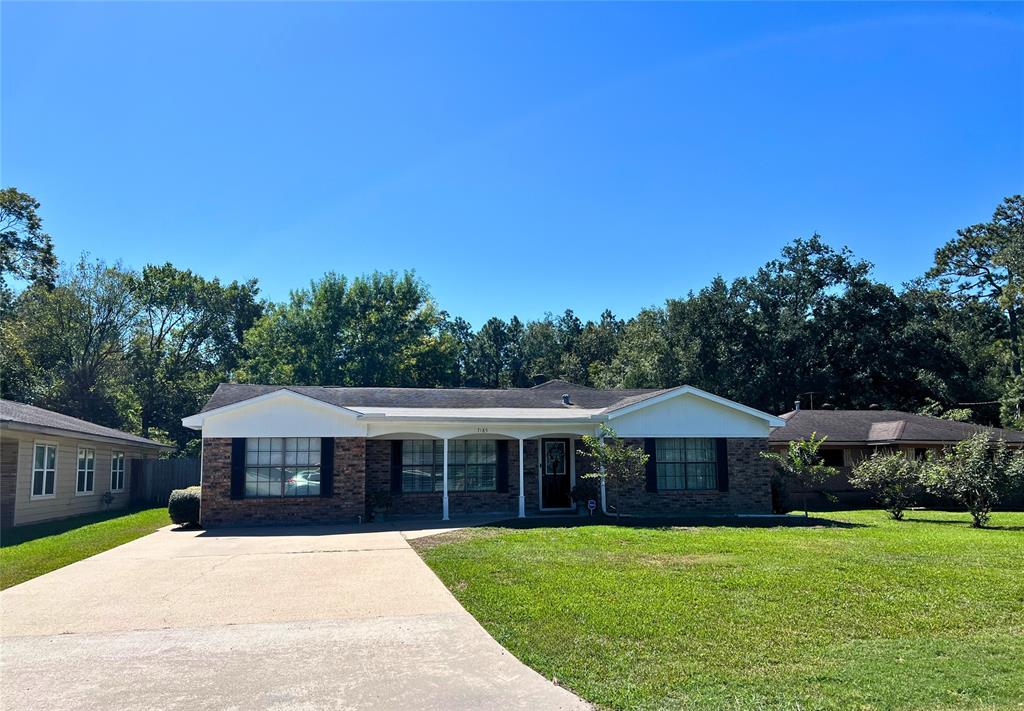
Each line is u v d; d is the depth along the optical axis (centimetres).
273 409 1762
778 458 1975
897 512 1895
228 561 1163
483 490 1977
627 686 574
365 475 1859
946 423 2723
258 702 539
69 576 1047
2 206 3731
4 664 632
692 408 2003
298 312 4925
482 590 902
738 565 1051
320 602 861
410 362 5059
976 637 705
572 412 2091
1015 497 2292
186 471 2711
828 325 4525
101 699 546
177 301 5228
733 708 528
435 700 545
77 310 4188
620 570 1017
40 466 1884
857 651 661
